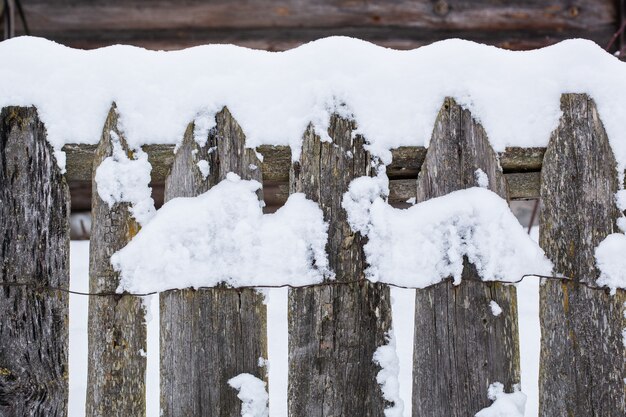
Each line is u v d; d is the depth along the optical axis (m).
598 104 2.02
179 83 1.95
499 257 1.94
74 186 4.04
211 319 1.91
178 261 1.88
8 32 3.89
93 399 1.90
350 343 1.92
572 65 2.03
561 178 2.00
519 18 4.39
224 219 1.91
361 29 4.31
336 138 1.96
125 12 4.21
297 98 1.96
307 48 2.00
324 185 1.94
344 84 1.97
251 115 1.95
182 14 4.24
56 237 1.93
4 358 1.90
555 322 1.98
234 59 1.98
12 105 1.93
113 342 1.90
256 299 1.93
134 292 1.89
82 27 4.20
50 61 1.95
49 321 1.92
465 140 1.98
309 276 1.91
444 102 2.00
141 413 1.91
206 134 1.94
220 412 1.89
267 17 4.27
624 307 1.96
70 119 1.93
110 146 1.92
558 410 1.97
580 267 1.97
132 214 1.92
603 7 4.45
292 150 1.95
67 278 1.94
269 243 1.91
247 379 1.90
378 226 1.94
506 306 1.96
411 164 2.01
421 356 1.95
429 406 1.94
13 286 1.91
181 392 1.90
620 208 1.98
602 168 2.00
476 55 2.02
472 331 1.94
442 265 1.93
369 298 1.94
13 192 1.92
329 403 1.91
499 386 1.93
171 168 1.95
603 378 1.95
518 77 2.03
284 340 3.05
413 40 4.33
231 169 1.94
